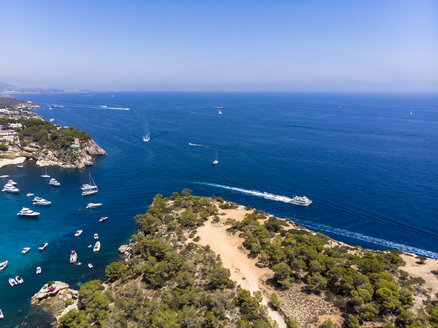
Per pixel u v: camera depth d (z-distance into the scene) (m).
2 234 116.81
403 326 59.44
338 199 146.88
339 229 121.44
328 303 68.75
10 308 78.81
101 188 167.50
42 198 151.62
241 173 189.00
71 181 178.00
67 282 90.25
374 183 166.38
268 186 167.12
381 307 63.50
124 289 79.50
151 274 79.44
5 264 96.69
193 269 81.56
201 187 168.00
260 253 91.44
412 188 158.12
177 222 114.25
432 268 82.88
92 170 199.12
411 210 133.88
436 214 130.00
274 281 79.06
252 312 64.88
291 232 103.94
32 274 93.56
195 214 121.31
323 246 90.62
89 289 75.94
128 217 133.75
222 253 93.56
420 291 70.94
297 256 82.88
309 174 184.00
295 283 76.75
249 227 105.62
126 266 90.56
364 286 67.19
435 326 58.47
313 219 129.50
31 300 81.62
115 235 118.44
